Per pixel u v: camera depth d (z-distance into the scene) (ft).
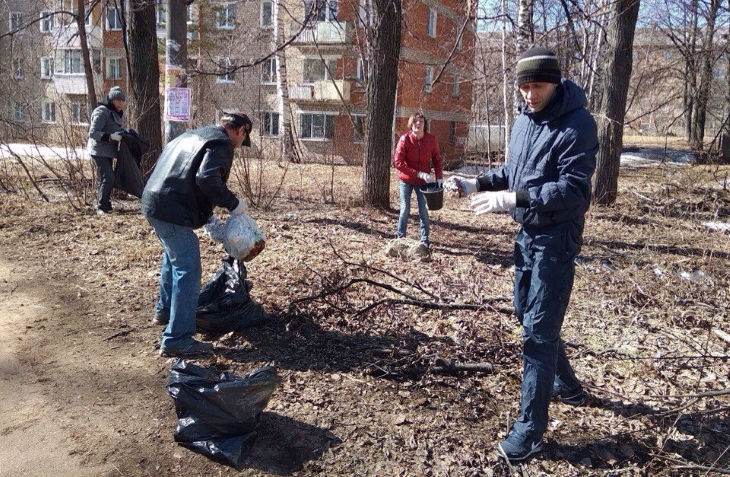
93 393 12.39
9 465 10.11
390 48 33.04
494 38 53.57
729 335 16.12
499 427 11.78
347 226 29.12
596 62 49.37
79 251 22.12
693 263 23.98
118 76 98.22
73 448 10.61
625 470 10.68
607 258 24.86
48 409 11.77
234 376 11.27
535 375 10.53
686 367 13.94
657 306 18.71
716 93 83.46
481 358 14.44
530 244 10.59
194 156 13.29
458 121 105.70
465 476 10.32
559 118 10.13
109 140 27.61
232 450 10.48
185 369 11.16
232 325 15.15
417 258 22.95
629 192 43.29
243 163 33.63
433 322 16.53
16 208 29.30
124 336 15.06
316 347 14.67
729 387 13.66
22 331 15.17
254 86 79.61
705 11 47.93
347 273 20.29
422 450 10.95
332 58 94.38
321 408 12.07
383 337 15.42
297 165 64.69
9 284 18.54
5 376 12.97
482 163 58.59
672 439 11.60
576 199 9.89
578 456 11.02
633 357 14.48
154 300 17.51
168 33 25.98
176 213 13.35
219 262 21.11
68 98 34.19
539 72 9.75
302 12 91.91
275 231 26.84
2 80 35.76
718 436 11.80
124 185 27.89
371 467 10.45
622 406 12.75
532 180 10.39
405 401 12.52
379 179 34.47
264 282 18.89
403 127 86.99
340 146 91.66
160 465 10.31
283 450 10.80
